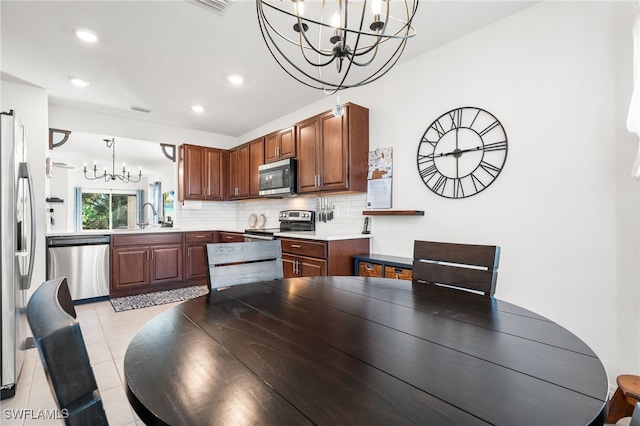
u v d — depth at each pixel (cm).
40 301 57
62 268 345
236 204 538
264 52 262
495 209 223
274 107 391
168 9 208
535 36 205
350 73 299
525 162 209
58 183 710
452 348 81
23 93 317
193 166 463
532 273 204
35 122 322
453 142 247
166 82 318
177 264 428
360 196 321
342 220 342
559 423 52
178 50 258
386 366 72
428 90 264
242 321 102
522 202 210
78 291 354
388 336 90
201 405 56
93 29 229
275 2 200
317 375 67
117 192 864
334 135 310
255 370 69
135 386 62
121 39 242
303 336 89
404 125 282
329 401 58
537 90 204
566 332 93
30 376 202
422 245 166
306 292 140
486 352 79
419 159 269
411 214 263
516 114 213
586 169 184
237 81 316
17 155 192
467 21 224
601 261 179
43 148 327
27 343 225
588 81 184
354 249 297
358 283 157
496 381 65
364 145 310
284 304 121
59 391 43
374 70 293
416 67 273
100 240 370
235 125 469
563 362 74
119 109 397
